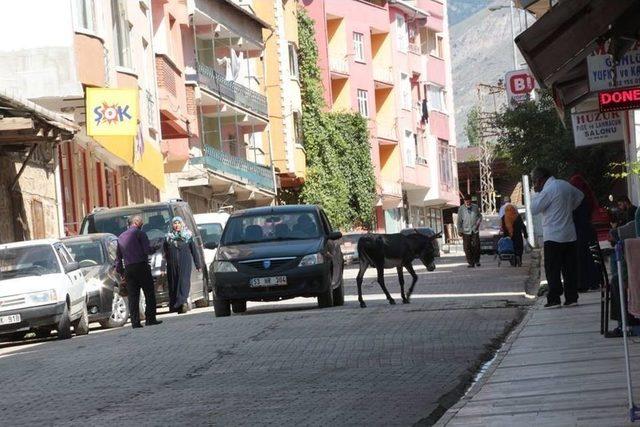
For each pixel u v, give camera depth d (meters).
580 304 22.88
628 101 20.88
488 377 14.77
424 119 106.50
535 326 20.12
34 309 26.45
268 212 29.50
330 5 94.31
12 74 38.66
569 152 47.91
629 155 33.03
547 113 49.12
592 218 26.16
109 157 50.06
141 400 14.88
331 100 93.25
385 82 100.19
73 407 14.70
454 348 18.47
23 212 37.47
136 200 56.38
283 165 79.00
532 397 12.84
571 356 15.95
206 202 70.69
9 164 36.62
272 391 14.98
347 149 87.44
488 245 66.44
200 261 34.53
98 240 31.55
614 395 12.41
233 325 23.83
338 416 12.82
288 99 79.50
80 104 40.16
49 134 34.47
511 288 32.88
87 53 39.28
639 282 10.57
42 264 27.36
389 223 101.81
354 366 16.98
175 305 32.62
